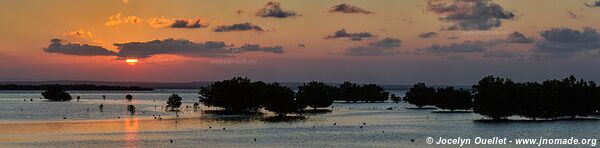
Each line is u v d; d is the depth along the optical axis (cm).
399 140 13425
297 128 16475
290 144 12594
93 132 14950
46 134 14400
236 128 16375
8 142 12706
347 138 13788
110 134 14462
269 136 14162
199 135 14338
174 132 15062
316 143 12781
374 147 12156
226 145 12394
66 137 13738
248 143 12744
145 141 13025
